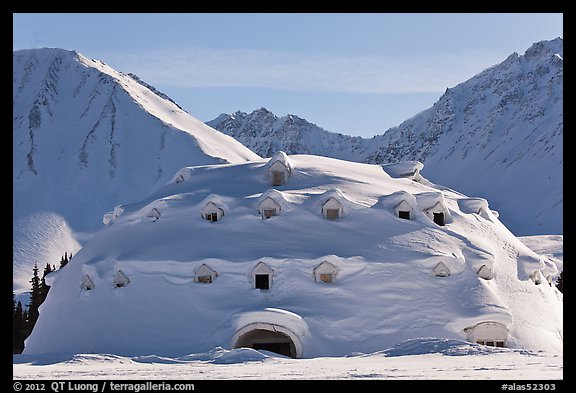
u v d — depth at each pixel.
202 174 74.44
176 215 65.50
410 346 42.59
